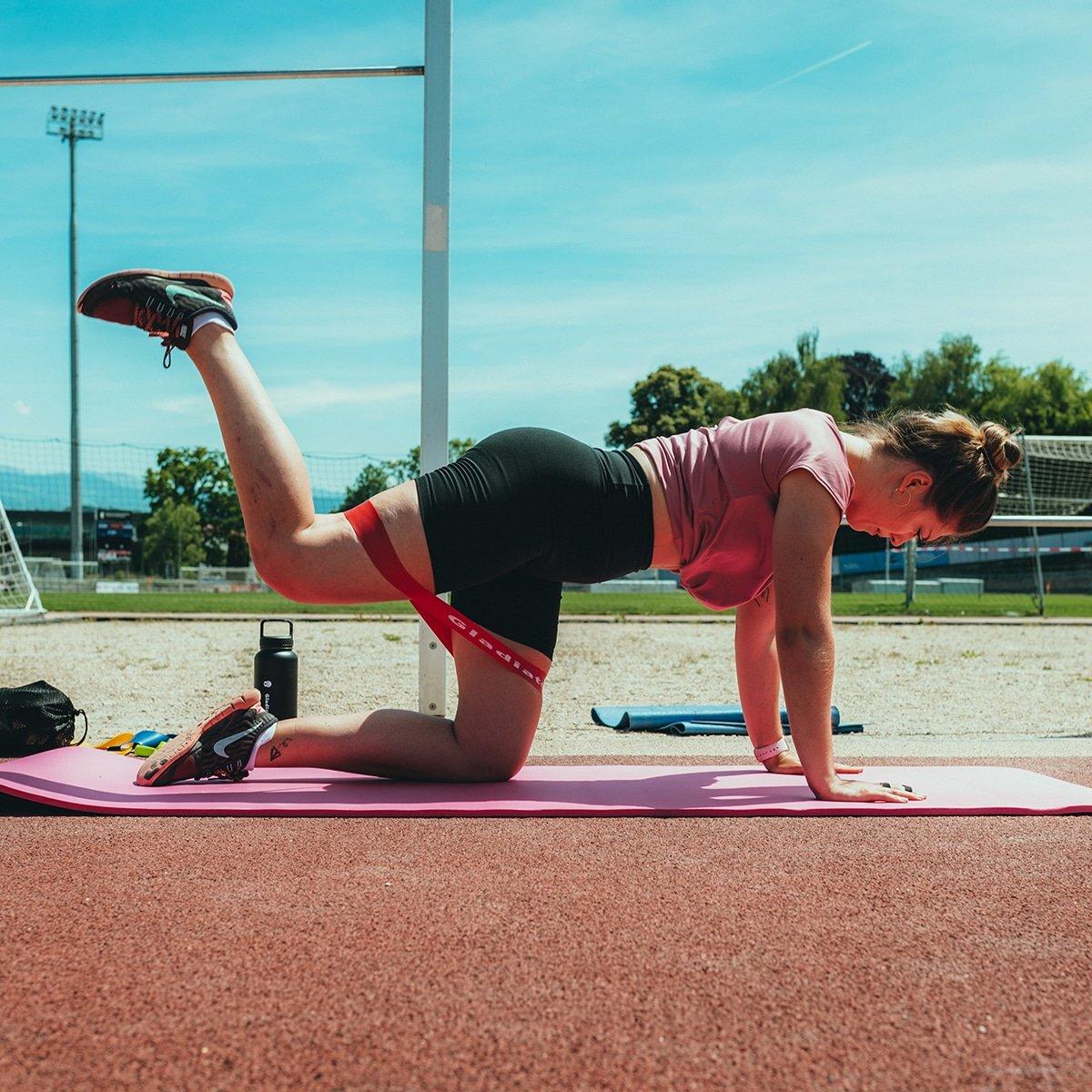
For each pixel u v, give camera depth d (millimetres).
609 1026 1432
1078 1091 1285
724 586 3043
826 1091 1273
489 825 2545
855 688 6637
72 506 31062
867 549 40156
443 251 3836
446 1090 1257
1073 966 1672
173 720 4895
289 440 2859
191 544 44719
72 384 31094
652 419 51469
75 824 2494
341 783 2986
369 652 8703
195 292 2900
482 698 2979
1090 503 21031
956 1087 1289
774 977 1607
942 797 2852
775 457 2846
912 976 1623
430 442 3836
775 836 2467
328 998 1507
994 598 23391
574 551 2914
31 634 10461
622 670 7711
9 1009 1459
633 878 2104
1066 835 2494
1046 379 47031
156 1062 1314
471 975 1598
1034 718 5344
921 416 3002
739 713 4836
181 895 1955
